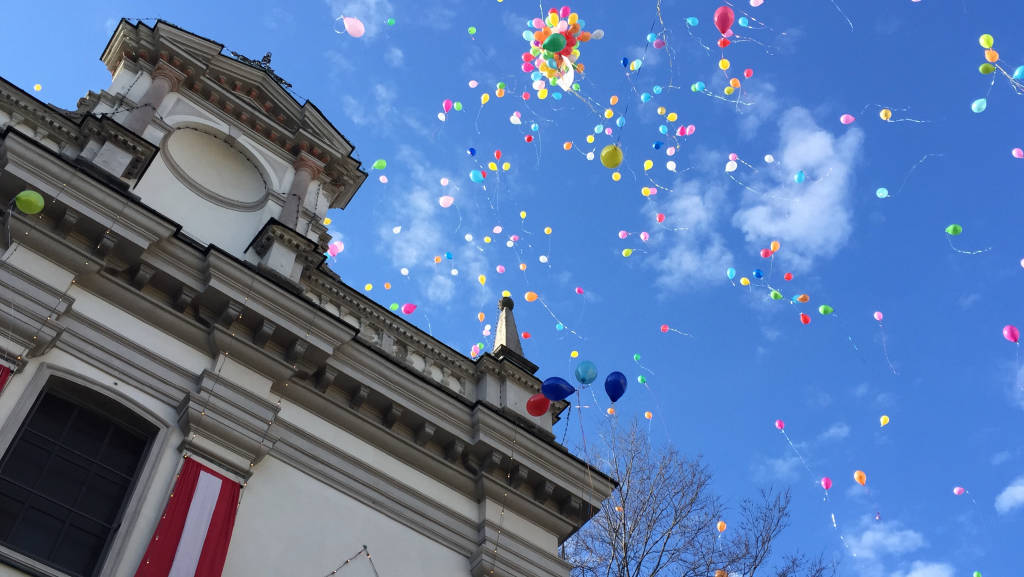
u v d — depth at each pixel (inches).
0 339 553.0
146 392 599.8
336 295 759.7
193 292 642.2
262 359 647.8
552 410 802.2
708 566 856.9
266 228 733.3
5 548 492.1
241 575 556.4
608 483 751.7
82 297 609.0
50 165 611.2
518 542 685.3
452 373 780.0
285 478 620.4
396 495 661.3
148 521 542.3
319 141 860.0
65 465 553.3
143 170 697.0
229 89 845.2
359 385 684.1
